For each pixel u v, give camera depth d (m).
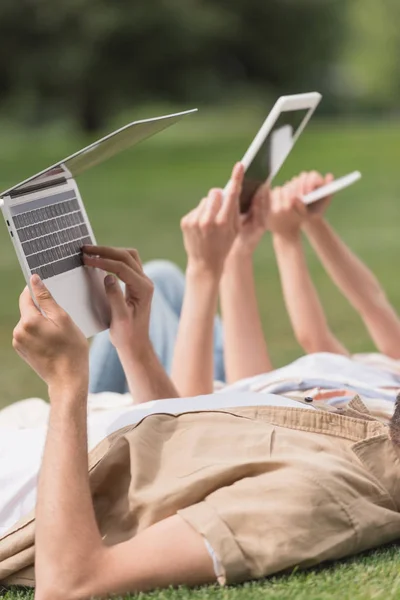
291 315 4.03
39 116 44.25
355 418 2.44
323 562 2.34
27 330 2.21
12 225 2.42
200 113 47.38
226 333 3.76
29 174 23.34
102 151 2.47
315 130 37.28
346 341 6.89
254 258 11.18
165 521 2.18
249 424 2.40
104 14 39.00
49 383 2.22
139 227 14.20
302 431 2.42
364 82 56.88
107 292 2.78
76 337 2.23
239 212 3.60
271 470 2.26
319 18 43.28
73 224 2.63
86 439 2.20
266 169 3.57
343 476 2.27
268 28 42.91
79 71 39.78
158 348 4.12
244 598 2.10
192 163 26.92
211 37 41.12
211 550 2.13
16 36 39.50
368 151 26.09
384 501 2.31
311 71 45.47
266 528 2.16
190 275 3.37
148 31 39.81
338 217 14.69
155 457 2.35
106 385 3.95
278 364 6.12
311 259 10.93
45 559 2.09
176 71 41.56
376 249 11.55
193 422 2.43
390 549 2.46
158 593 2.11
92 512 2.14
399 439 2.35
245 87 44.97
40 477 2.16
